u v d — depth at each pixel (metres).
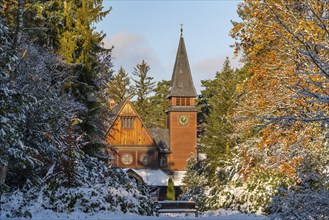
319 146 18.27
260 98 20.81
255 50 20.62
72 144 21.94
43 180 20.84
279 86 19.88
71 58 29.34
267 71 20.61
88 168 24.52
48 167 22.95
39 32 29.45
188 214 28.45
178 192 69.25
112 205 19.91
